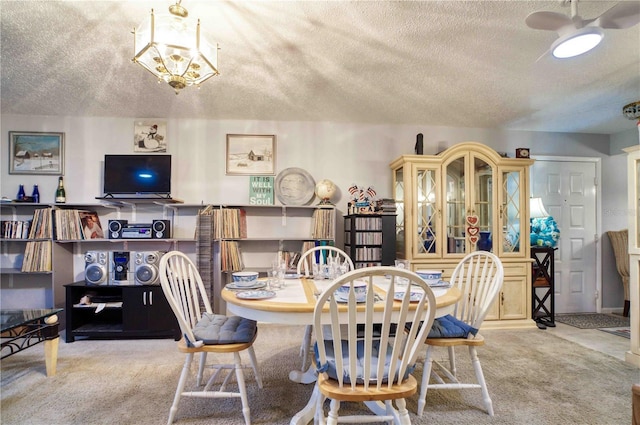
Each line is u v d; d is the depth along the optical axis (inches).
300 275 87.3
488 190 128.6
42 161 129.3
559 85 105.0
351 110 126.4
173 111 127.0
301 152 139.1
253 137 137.4
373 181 141.3
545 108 124.3
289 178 137.3
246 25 74.0
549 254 133.2
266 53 85.7
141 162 125.3
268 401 73.2
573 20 58.9
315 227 129.5
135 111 126.4
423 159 125.3
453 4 67.4
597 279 153.6
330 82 102.5
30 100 114.8
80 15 69.7
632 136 148.4
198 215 123.1
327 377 52.4
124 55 85.6
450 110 126.3
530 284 128.1
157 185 124.7
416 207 125.0
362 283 75.9
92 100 115.3
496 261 72.2
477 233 126.4
